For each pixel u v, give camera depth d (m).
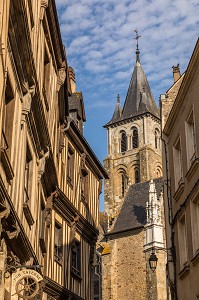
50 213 15.62
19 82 9.85
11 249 9.39
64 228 17.92
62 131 17.77
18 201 9.89
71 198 18.81
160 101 20.33
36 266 9.17
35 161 12.46
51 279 15.67
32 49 10.88
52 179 15.41
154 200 41.47
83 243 19.95
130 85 83.44
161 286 38.38
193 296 13.77
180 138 16.03
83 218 19.67
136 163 75.50
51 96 14.72
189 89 14.93
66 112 17.92
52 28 13.84
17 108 9.78
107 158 77.31
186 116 15.32
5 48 7.92
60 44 15.05
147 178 71.75
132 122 78.19
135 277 39.88
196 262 13.48
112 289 40.69
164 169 18.70
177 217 15.91
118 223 43.53
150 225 40.34
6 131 9.21
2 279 8.23
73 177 19.33
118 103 82.31
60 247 17.45
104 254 42.19
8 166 8.46
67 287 17.41
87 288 19.75
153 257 18.77
